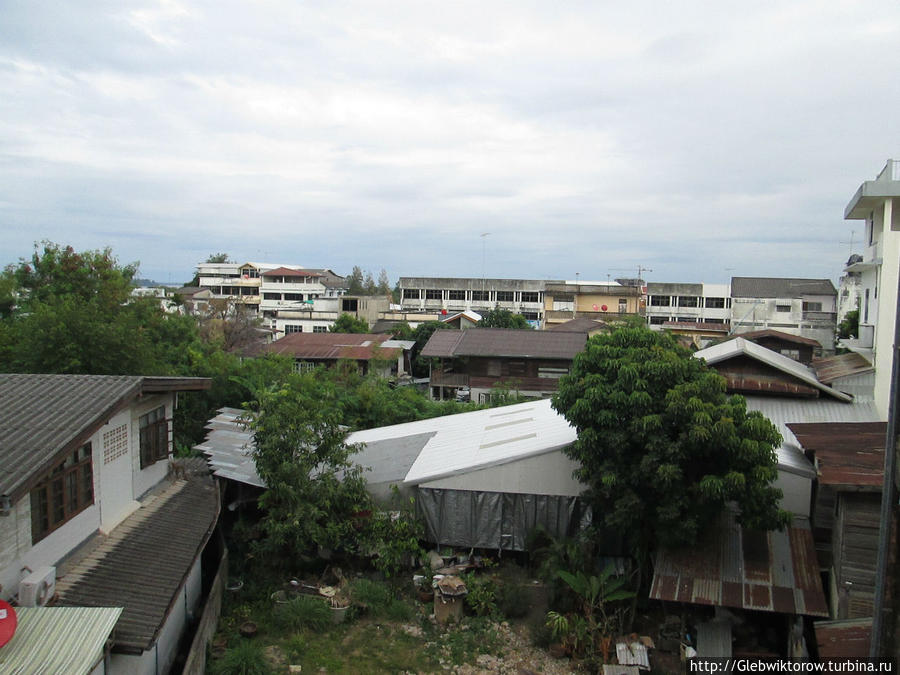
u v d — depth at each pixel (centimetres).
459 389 3222
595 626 1047
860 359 1866
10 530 741
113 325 1612
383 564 1224
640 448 1071
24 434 818
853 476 979
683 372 1075
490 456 1352
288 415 1234
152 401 1188
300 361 3775
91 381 1017
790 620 1022
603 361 1134
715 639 1030
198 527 1098
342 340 4138
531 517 1289
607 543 1227
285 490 1183
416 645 1069
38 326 1557
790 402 1633
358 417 2114
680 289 6325
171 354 2073
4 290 2119
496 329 3341
